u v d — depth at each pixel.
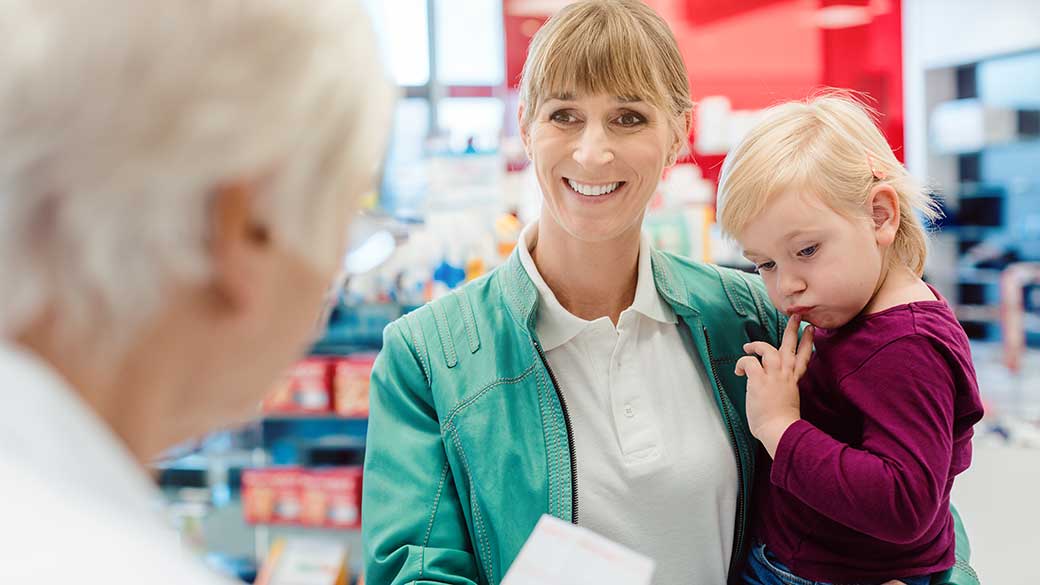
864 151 1.51
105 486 0.56
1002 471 2.77
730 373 1.66
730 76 6.64
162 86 0.58
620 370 1.59
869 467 1.37
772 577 1.58
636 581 0.99
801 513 1.54
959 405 1.45
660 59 1.48
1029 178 8.68
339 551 3.27
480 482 1.54
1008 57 8.44
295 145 0.63
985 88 8.68
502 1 6.44
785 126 1.53
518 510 1.53
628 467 1.54
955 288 9.14
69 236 0.59
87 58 0.57
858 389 1.44
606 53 1.41
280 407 3.82
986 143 8.38
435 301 1.71
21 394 0.55
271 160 0.62
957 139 8.52
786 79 6.68
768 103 6.66
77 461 0.55
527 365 1.58
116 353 0.62
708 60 6.62
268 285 0.67
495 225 3.79
